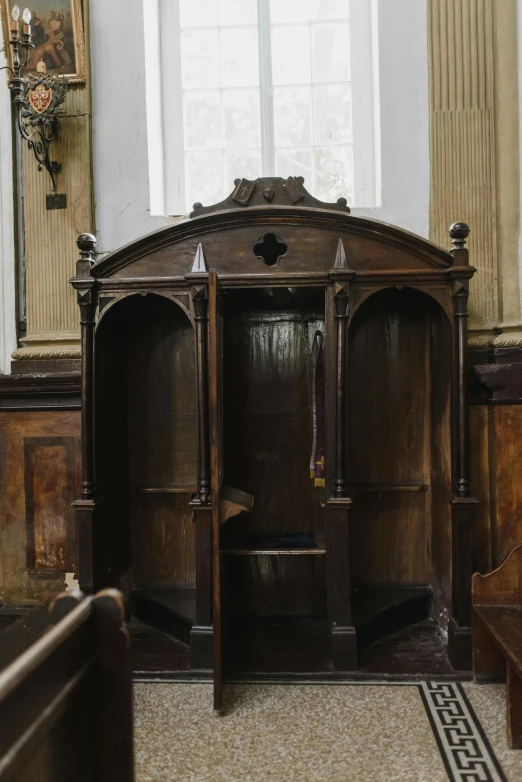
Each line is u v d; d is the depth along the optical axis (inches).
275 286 108.5
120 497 130.0
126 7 139.6
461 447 110.0
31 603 135.9
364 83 146.6
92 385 113.6
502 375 122.0
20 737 44.2
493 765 81.0
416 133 136.9
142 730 90.8
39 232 141.3
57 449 135.3
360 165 146.8
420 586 133.6
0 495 136.7
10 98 140.9
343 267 107.3
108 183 140.6
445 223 134.6
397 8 137.1
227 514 103.9
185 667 109.2
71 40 137.9
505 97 132.3
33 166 141.4
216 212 109.1
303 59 148.6
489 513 127.6
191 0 148.6
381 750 84.7
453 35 134.7
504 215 132.2
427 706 96.0
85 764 55.8
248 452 135.0
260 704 97.7
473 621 104.4
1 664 57.2
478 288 133.6
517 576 104.7
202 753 84.8
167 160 149.3
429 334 131.6
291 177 120.3
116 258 111.5
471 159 134.1
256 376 135.0
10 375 135.9
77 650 53.4
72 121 139.4
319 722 92.3
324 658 112.2
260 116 149.2
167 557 136.9
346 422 108.0
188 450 135.5
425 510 133.4
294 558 135.0
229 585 131.1
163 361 135.6
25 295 142.9
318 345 120.3
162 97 149.5
